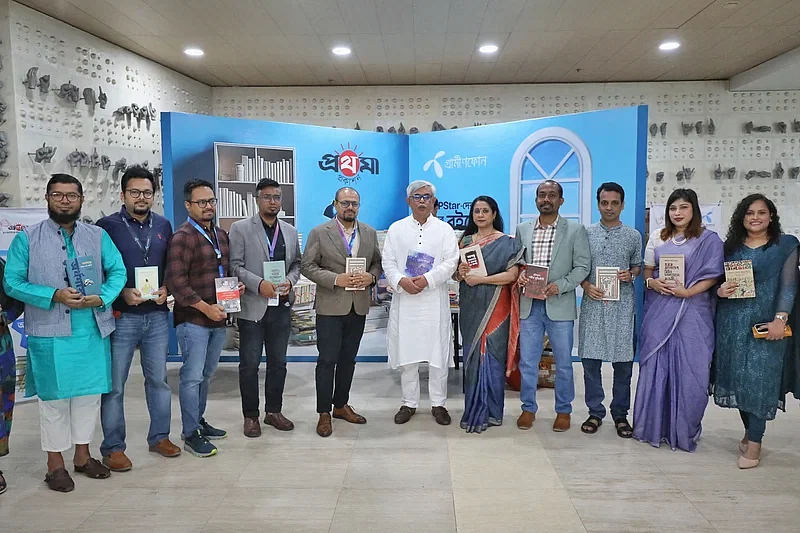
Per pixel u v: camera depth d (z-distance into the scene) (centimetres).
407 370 362
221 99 777
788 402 407
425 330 348
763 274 286
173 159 468
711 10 487
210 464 298
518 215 507
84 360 260
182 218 477
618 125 441
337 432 345
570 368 342
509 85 757
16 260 254
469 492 265
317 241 342
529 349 346
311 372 492
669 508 249
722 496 261
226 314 306
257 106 777
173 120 466
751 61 651
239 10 484
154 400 304
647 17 504
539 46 590
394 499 258
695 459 303
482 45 586
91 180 541
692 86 741
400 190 577
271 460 303
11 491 268
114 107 579
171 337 523
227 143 491
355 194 345
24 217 413
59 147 502
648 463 298
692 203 306
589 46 591
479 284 343
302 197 532
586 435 339
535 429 349
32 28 470
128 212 285
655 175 753
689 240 309
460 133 534
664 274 311
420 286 336
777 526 234
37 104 477
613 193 327
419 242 348
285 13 491
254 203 515
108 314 269
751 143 740
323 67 674
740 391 289
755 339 286
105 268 274
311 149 531
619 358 329
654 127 746
